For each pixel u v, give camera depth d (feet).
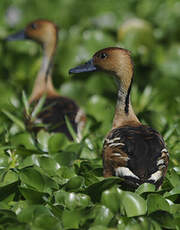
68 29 66.90
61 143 37.68
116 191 28.37
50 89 51.31
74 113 45.50
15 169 32.27
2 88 56.18
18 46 62.28
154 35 63.21
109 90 56.54
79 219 27.66
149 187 30.32
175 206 29.22
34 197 29.81
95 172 33.58
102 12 72.28
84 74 58.80
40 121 44.73
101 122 43.52
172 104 51.01
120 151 32.30
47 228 27.12
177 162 36.22
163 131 42.11
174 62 60.18
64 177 32.86
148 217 27.73
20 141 38.17
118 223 27.66
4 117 45.55
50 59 53.26
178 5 67.92
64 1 75.87
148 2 71.31
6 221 27.04
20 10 75.87
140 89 58.65
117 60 37.24
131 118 36.06
